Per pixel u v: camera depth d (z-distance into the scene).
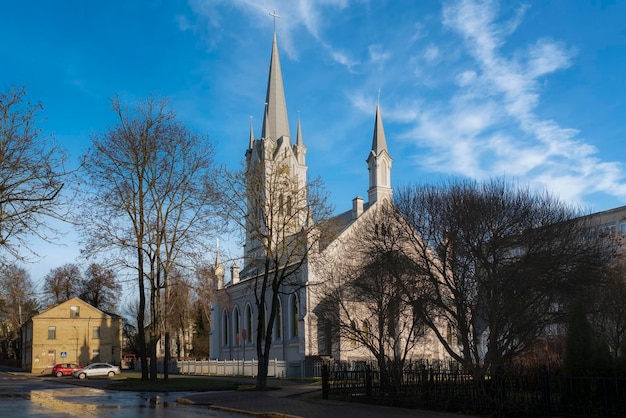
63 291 113.44
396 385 24.92
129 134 41.28
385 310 33.16
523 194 30.00
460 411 21.36
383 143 62.22
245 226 41.25
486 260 28.25
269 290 64.56
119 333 92.56
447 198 30.95
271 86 76.06
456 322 32.78
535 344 29.06
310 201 41.22
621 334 30.30
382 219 34.41
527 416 19.09
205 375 62.00
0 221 23.16
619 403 16.98
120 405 27.83
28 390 41.09
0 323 118.75
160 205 42.19
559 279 27.33
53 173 23.77
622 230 58.00
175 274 45.09
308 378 48.34
